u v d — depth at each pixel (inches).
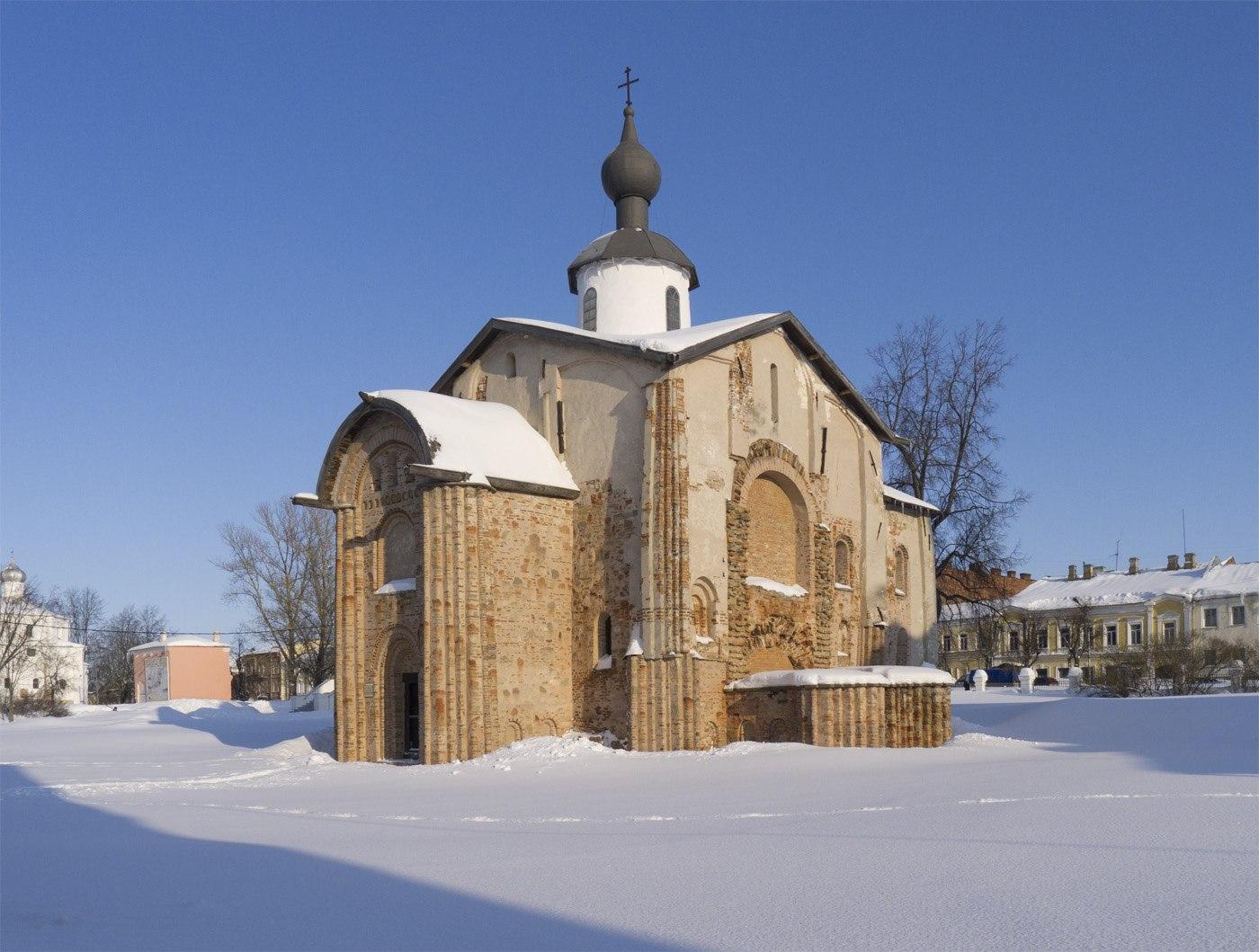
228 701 2620.6
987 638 2960.1
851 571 1362.0
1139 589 3506.4
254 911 368.5
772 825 553.3
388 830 576.4
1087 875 391.2
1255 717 1059.3
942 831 509.0
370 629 1216.8
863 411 1389.0
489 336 1301.7
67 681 3858.3
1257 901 345.4
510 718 1117.7
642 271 1424.7
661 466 1123.3
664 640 1098.1
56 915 363.9
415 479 1188.5
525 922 339.9
